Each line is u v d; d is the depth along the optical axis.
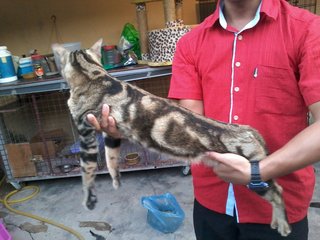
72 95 1.39
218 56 1.18
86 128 1.34
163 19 3.49
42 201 3.09
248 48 1.13
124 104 1.24
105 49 3.09
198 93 1.31
